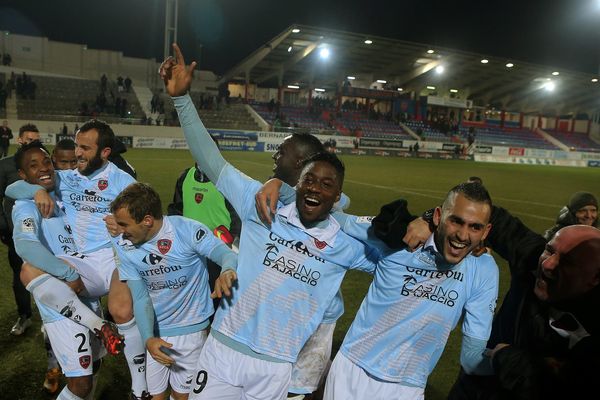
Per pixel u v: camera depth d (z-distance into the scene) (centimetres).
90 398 290
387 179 1767
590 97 4653
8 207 394
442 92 4422
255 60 3453
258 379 231
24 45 3425
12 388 327
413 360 229
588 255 168
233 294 236
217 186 247
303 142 271
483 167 2875
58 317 272
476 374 226
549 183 2047
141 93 3322
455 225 195
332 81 4272
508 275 651
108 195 318
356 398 234
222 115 3331
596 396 162
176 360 284
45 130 2459
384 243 214
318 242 225
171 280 265
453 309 223
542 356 182
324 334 286
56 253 302
